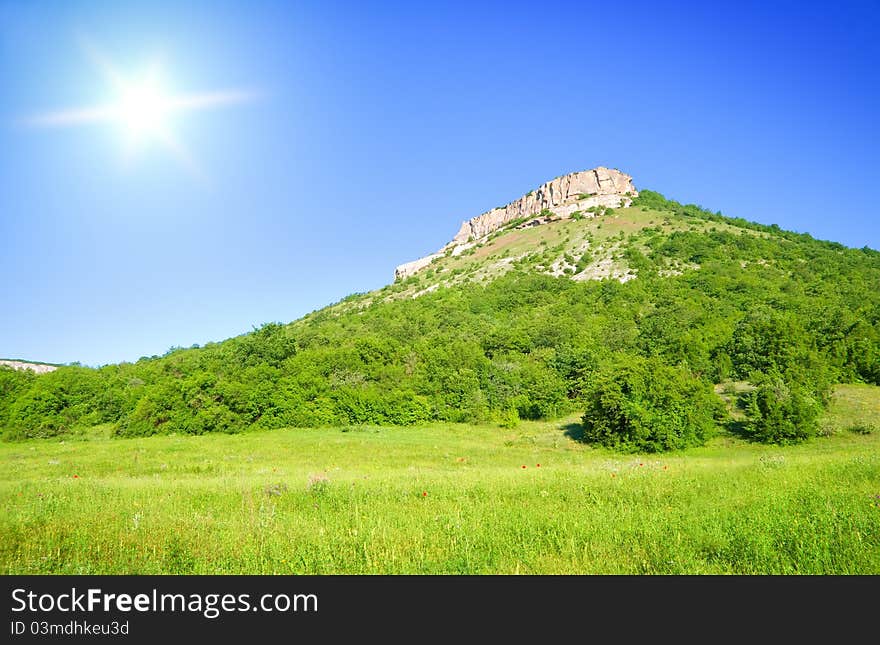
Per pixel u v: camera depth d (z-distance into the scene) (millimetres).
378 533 8273
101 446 36438
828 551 6793
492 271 146000
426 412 47656
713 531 7762
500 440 39250
